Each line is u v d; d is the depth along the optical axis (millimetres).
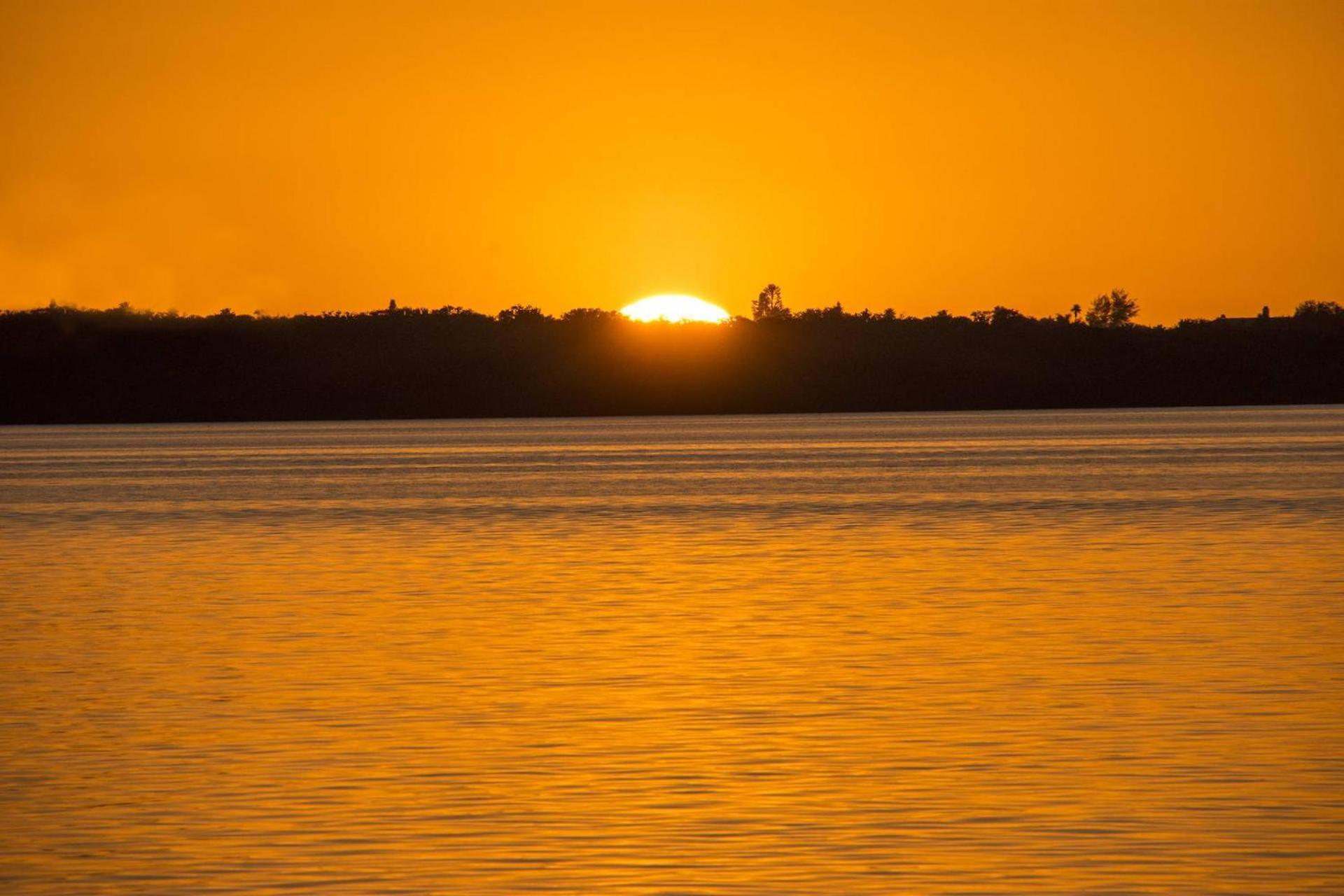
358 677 92562
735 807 64750
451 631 110125
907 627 109375
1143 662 94500
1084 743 74062
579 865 58156
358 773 70312
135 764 72125
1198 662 94062
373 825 62781
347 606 124438
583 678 91562
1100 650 98938
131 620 117312
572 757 72750
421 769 70875
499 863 58375
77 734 78250
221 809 65000
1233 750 72500
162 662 98188
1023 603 121688
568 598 127812
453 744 75375
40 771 70875
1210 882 55875
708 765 71125
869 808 64375
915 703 83438
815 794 66375
